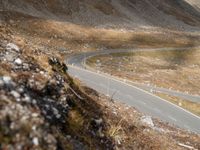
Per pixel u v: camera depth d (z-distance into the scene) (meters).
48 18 126.81
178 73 88.69
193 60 132.12
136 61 102.44
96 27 147.12
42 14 127.88
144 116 23.12
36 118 6.83
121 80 53.91
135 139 13.45
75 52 92.38
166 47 148.62
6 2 116.19
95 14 161.75
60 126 8.67
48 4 137.62
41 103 8.68
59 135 7.24
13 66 9.82
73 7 151.00
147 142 14.15
